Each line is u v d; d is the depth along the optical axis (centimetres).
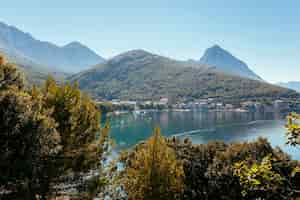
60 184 1608
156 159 2059
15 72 1472
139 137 10588
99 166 1806
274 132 11538
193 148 3841
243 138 10231
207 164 3566
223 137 10525
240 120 16225
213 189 3250
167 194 2045
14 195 1262
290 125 892
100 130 1848
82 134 1695
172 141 4159
